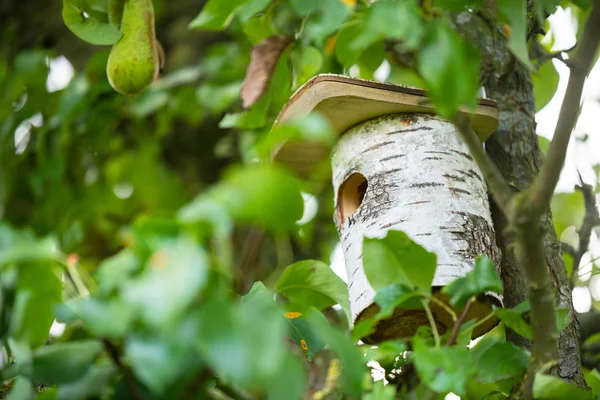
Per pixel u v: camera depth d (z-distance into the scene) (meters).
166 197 5.53
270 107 4.00
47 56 5.12
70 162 5.28
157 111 5.49
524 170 3.27
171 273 1.34
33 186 4.97
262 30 3.79
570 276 3.65
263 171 1.42
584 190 3.73
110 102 4.95
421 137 2.95
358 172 2.99
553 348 2.21
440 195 2.86
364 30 2.12
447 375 2.04
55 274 1.84
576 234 4.30
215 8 2.93
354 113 2.98
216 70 4.75
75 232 5.18
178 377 1.65
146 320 1.35
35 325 1.89
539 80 3.72
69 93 4.68
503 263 3.15
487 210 2.95
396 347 2.29
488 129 3.05
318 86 2.91
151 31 2.89
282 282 2.77
